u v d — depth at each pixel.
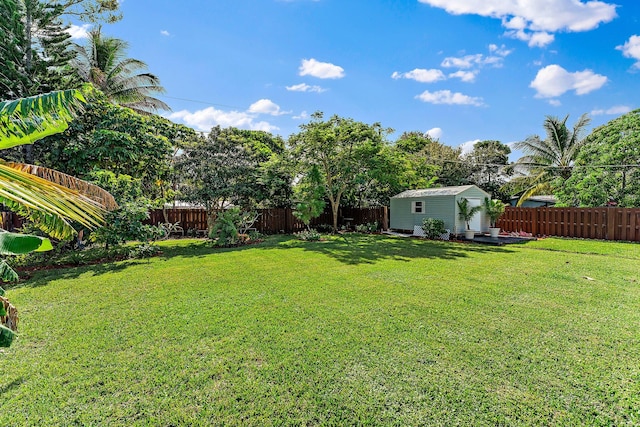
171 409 2.32
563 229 12.52
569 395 2.46
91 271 6.75
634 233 10.63
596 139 14.90
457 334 3.52
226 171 12.18
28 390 2.52
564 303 4.53
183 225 14.32
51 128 2.68
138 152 10.03
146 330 3.64
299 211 13.64
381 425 2.18
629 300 4.65
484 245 10.84
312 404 2.38
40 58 9.22
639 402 2.38
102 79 15.80
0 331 2.19
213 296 4.93
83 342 3.34
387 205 17.86
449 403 2.38
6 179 2.02
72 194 2.43
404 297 4.84
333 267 7.08
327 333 3.55
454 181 25.27
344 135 13.93
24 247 2.40
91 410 2.30
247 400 2.42
